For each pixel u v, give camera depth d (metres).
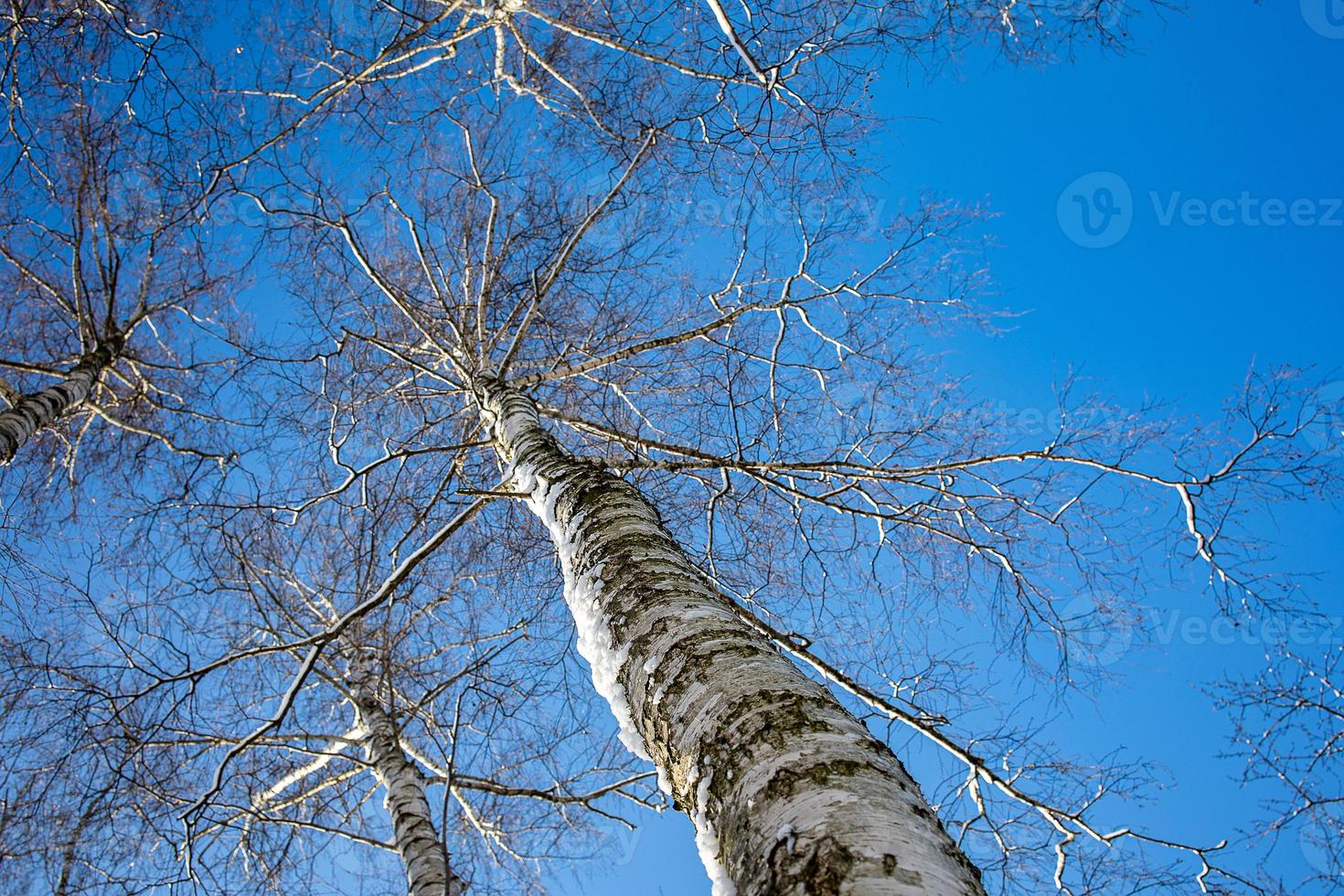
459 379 6.11
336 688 6.14
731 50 5.12
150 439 7.46
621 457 5.54
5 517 5.63
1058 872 4.56
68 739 3.69
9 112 5.87
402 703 5.49
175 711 3.89
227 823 4.46
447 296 6.08
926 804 1.55
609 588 2.49
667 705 1.95
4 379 7.48
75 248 6.95
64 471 7.32
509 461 4.28
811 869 1.29
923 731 4.11
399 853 4.95
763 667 1.91
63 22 5.58
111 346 7.55
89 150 6.50
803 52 4.95
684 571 2.51
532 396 5.70
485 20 6.08
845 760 1.54
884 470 4.71
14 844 3.44
